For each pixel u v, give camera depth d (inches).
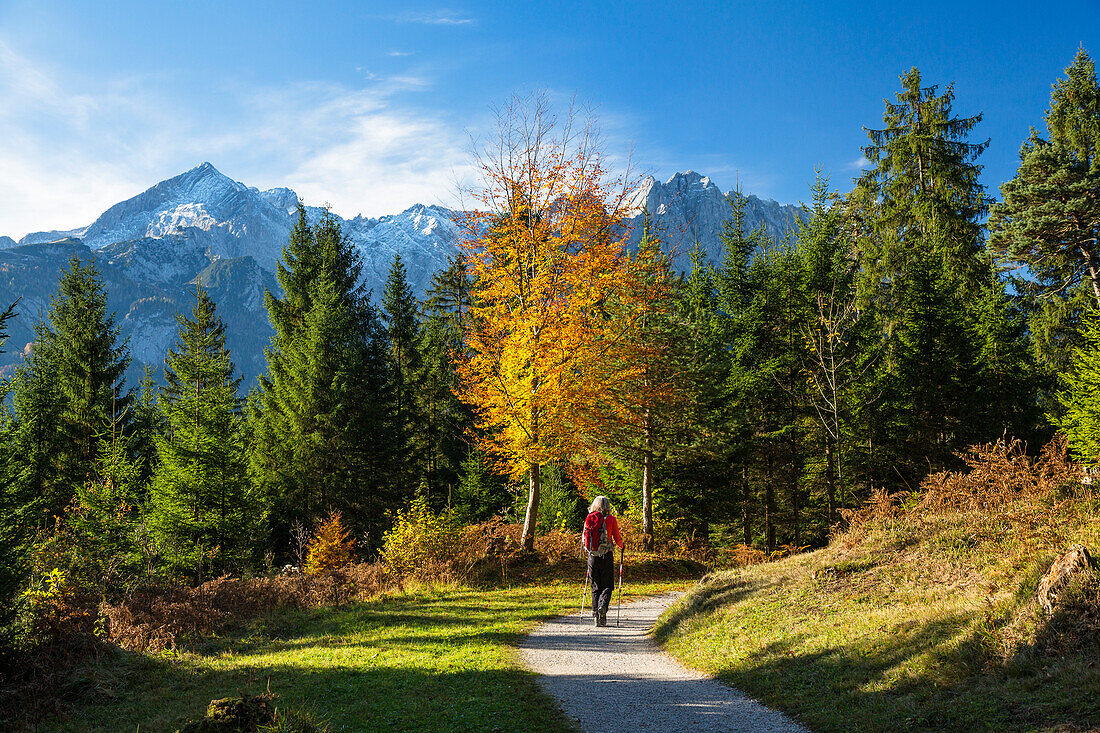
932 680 201.2
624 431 930.7
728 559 837.8
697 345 1029.2
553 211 698.2
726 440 1081.4
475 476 1422.2
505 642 366.9
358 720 216.8
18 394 1248.8
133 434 1263.5
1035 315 1289.4
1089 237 1063.6
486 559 708.7
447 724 213.8
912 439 1121.4
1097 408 843.4
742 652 297.7
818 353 917.8
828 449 1103.6
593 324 705.0
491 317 698.8
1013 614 219.5
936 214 1259.2
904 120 1347.2
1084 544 253.8
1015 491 367.6
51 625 304.5
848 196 1438.2
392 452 1396.4
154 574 543.5
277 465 1322.6
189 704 246.2
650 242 738.2
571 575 690.8
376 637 387.9
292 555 1184.8
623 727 210.8
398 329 1704.0
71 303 1450.5
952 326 1103.6
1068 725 143.1
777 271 1300.4
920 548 349.1
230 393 956.0
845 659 247.3
